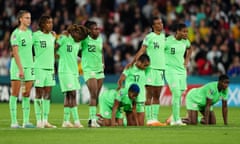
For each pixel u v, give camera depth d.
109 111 50.41
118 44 90.94
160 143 39.22
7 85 83.62
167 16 95.75
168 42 52.47
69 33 49.09
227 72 87.12
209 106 52.22
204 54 87.19
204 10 94.19
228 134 43.91
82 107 75.81
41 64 48.69
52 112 66.81
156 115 52.53
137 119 50.66
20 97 80.25
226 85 51.25
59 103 82.25
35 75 48.72
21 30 47.59
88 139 40.84
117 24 94.88
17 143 38.88
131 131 45.53
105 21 95.44
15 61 47.38
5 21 96.25
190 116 52.88
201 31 91.06
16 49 47.09
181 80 52.53
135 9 96.00
